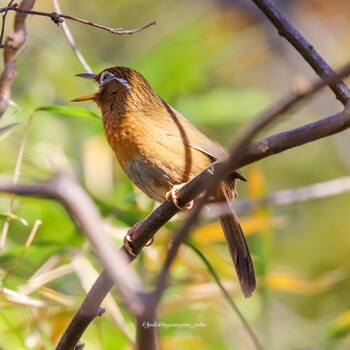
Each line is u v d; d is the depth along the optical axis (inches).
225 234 385.7
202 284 432.8
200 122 580.7
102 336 425.7
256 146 226.5
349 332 459.8
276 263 634.2
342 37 709.3
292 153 671.8
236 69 711.1
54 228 472.4
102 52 708.7
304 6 715.4
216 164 275.9
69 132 546.6
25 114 522.0
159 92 575.2
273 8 319.3
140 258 424.5
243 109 586.9
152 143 381.4
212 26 687.1
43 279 382.6
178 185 354.3
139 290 189.0
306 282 457.1
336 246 650.2
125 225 438.9
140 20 726.5
